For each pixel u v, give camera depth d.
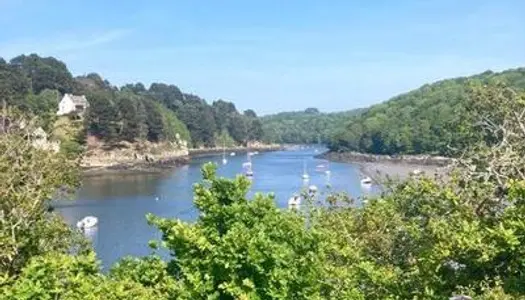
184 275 12.04
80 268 11.84
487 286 11.91
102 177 122.75
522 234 11.94
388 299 14.15
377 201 21.16
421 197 17.80
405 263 17.48
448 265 13.15
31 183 23.39
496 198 16.17
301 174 136.62
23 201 21.28
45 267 10.85
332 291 14.30
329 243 16.67
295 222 12.64
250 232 11.68
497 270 12.54
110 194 93.88
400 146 173.75
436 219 15.61
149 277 12.93
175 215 73.12
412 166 144.25
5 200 20.80
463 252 12.44
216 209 12.35
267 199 12.70
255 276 11.39
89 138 147.25
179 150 187.25
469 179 17.42
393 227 18.88
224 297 11.60
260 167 158.62
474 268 12.68
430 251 13.12
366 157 179.00
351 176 129.50
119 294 11.20
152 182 113.44
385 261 18.22
